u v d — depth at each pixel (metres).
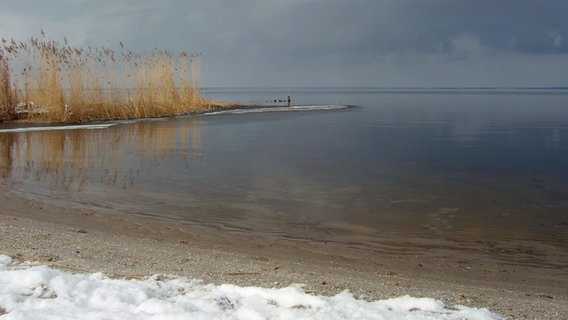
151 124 37.34
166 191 15.89
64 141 27.48
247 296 6.66
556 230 12.18
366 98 113.44
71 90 36.62
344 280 8.27
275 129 36.69
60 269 7.97
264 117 47.38
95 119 38.38
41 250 9.18
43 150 24.27
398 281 8.58
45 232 10.77
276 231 11.78
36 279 6.89
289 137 31.88
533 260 10.11
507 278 9.08
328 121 44.62
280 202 14.64
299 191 16.16
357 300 6.80
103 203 14.18
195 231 11.62
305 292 7.28
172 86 46.78
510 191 16.48
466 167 21.23
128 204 14.12
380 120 46.38
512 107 71.88
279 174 19.19
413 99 107.31
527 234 11.84
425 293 7.68
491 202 14.97
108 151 24.55
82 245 9.79
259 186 16.88
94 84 38.59
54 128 32.97
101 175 18.42
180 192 15.78
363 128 38.53
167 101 45.16
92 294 6.55
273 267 8.99
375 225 12.42
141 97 42.44
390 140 30.81
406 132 35.62
